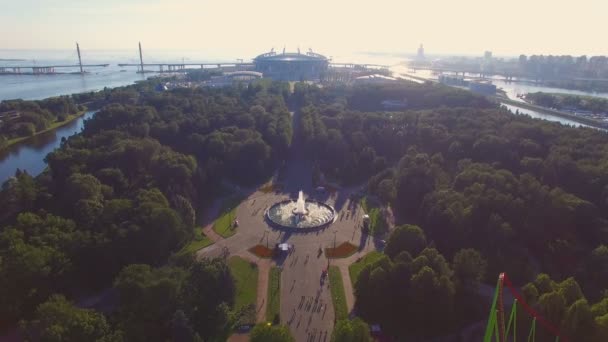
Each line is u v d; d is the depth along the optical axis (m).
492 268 152.12
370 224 197.88
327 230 192.25
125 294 121.00
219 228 191.38
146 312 118.06
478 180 199.25
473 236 166.62
